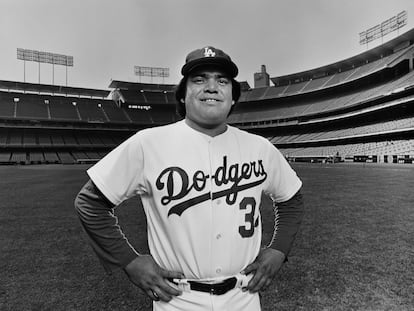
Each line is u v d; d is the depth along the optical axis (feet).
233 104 5.71
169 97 221.25
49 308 9.01
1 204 28.30
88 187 4.91
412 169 72.64
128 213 23.77
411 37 147.43
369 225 18.34
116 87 219.41
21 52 194.29
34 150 167.32
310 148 160.66
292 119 183.73
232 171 4.99
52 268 12.00
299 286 10.13
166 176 4.72
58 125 180.86
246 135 5.60
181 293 4.80
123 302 9.29
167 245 4.85
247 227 5.01
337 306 8.89
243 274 4.98
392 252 13.37
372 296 9.46
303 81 210.18
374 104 139.64
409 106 126.00
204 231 4.67
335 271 11.30
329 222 19.13
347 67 190.08
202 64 4.91
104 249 4.83
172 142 4.91
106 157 4.95
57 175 69.92
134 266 4.79
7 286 10.45
